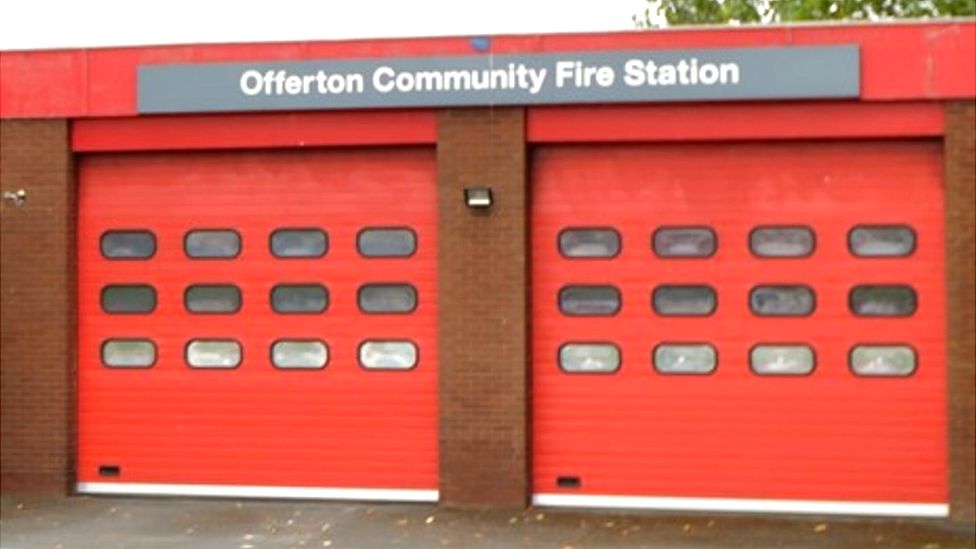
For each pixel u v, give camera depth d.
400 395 17.80
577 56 17.09
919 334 16.84
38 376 18.33
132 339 18.34
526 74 17.17
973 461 16.52
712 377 17.22
